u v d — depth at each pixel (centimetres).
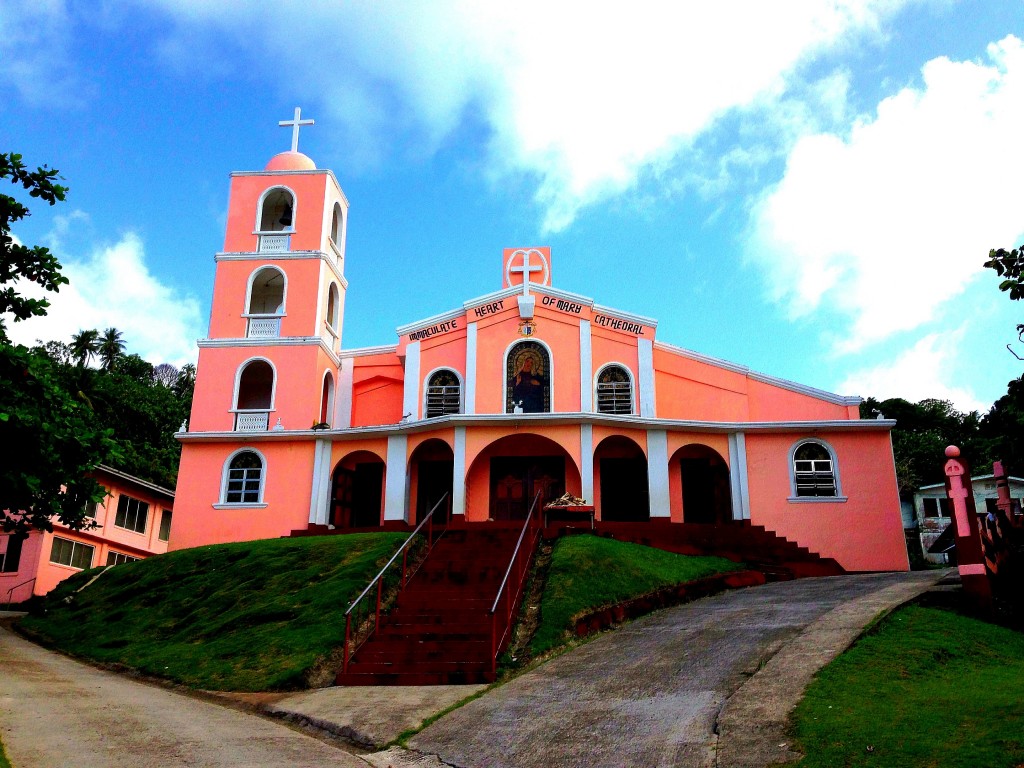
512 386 2853
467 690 1247
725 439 2691
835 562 2419
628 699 1094
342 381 3081
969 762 729
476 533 2223
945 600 1534
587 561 1845
